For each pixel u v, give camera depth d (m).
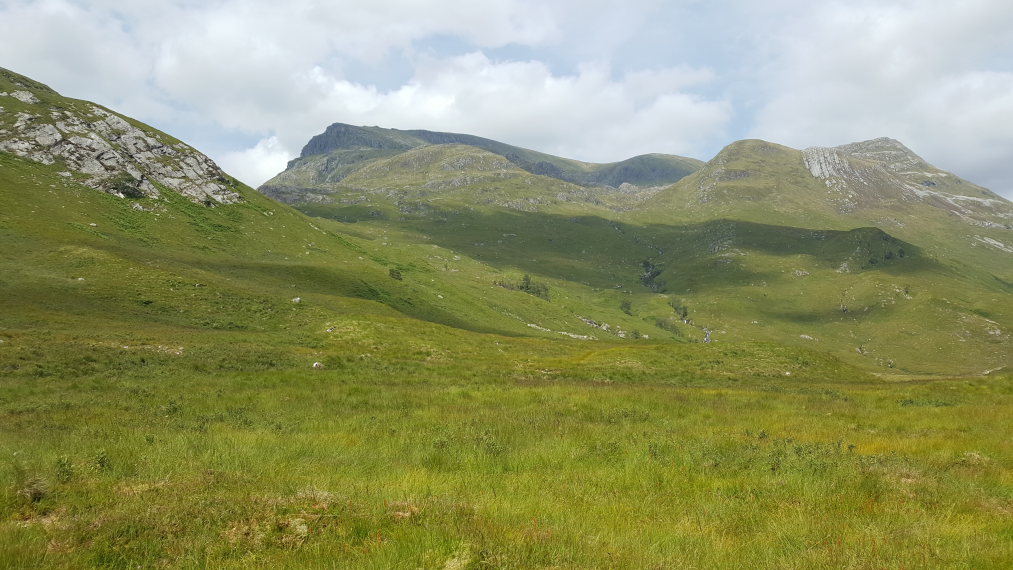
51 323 46.16
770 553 7.55
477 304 146.50
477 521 8.31
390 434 16.89
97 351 35.06
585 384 34.91
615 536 8.17
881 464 13.31
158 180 115.00
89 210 92.38
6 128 102.25
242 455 13.25
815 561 7.11
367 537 7.70
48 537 7.48
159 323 55.56
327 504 9.06
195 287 67.88
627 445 15.55
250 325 61.94
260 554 7.11
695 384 41.22
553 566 6.71
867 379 54.94
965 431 19.03
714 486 11.61
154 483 10.55
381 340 57.06
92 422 17.45
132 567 6.84
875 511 9.68
